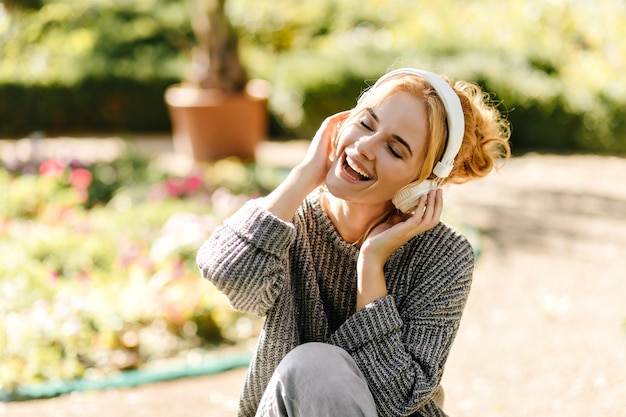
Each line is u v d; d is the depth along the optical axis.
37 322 4.12
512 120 11.66
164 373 3.89
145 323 4.38
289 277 2.08
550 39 13.77
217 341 4.43
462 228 6.69
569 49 13.69
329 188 1.99
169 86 13.30
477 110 2.08
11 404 3.61
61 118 13.52
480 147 2.11
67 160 8.34
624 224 7.27
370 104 1.97
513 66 12.37
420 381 1.94
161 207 6.70
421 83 1.96
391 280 2.10
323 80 11.84
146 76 13.26
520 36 13.85
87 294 4.64
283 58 13.33
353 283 2.13
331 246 2.14
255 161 9.50
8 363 3.87
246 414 2.15
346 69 11.90
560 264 5.95
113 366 4.05
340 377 1.79
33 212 6.96
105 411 3.52
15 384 3.74
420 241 2.09
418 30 14.55
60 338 4.09
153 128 13.58
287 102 12.27
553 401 3.49
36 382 3.79
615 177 9.64
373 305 1.96
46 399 3.67
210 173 8.35
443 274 2.04
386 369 1.94
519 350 4.20
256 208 2.00
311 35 15.67
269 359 2.04
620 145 11.45
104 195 7.79
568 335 4.38
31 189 7.14
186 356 4.23
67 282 4.98
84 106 13.41
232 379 3.89
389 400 1.94
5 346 3.98
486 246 6.45
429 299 2.03
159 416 3.45
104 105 13.43
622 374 3.68
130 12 15.28
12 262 5.17
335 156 2.03
